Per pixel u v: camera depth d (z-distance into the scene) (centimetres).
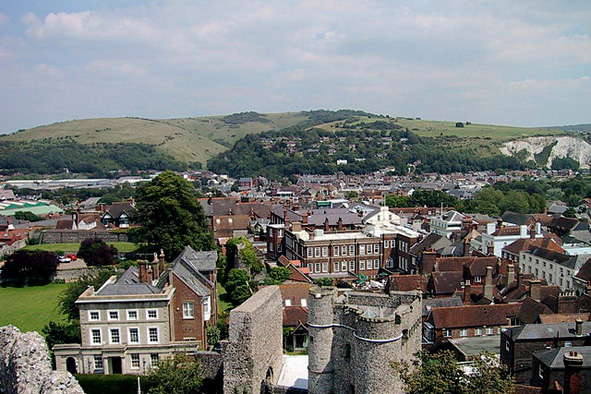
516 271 8419
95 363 5819
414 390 3659
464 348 6012
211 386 5597
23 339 3338
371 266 11656
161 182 10688
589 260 9125
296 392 5125
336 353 4803
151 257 10994
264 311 5334
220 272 10306
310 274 10712
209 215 15950
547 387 4678
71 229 14412
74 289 6956
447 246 10544
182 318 6212
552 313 6384
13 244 12662
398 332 4316
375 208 15662
